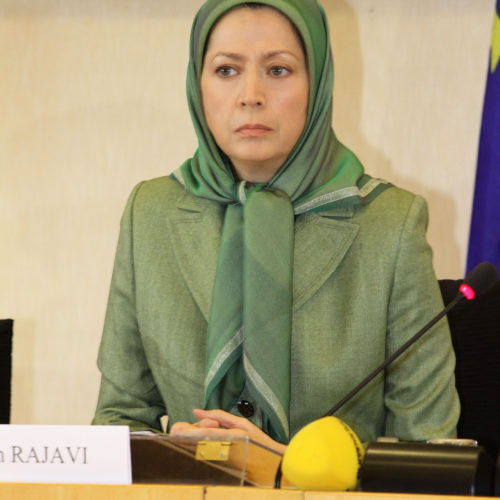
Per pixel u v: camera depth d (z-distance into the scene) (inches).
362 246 269.4
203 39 273.4
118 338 284.8
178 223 284.4
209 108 273.7
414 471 166.9
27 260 420.8
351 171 283.0
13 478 168.9
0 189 422.3
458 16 406.9
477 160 370.9
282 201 272.8
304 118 274.5
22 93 424.8
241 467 161.8
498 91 366.0
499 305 286.2
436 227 404.8
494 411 282.5
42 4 424.8
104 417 276.8
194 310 273.0
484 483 166.2
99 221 421.4
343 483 170.6
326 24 278.8
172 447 165.0
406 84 409.7
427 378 260.8
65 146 423.2
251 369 255.9
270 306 260.7
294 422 262.1
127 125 422.6
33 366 417.4
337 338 262.4
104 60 423.5
